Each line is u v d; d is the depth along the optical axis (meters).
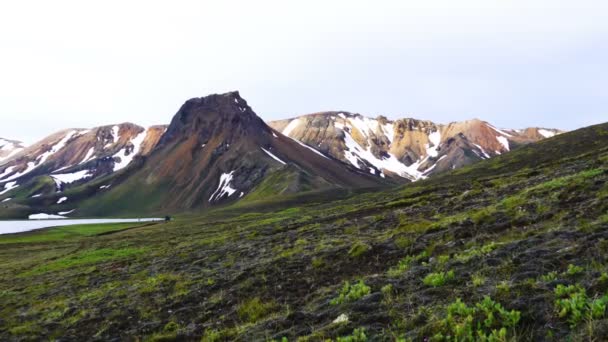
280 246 30.95
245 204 178.00
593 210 17.30
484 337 8.38
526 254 13.25
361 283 14.75
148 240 68.00
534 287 10.15
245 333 13.43
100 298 24.45
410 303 11.55
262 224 64.31
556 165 49.12
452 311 9.99
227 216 135.88
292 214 87.31
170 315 18.77
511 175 55.94
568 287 9.44
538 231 16.72
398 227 28.00
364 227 32.41
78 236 105.81
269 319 14.29
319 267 21.05
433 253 18.28
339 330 10.95
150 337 16.31
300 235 35.31
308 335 11.35
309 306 14.85
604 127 95.81
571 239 13.89
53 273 41.34
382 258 19.88
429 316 10.26
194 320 17.45
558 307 8.88
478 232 19.59
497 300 10.02
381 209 47.06
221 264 29.33
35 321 21.41
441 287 12.30
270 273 21.80
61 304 24.39
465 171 98.50
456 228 21.12
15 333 19.42
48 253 68.00
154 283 25.95
